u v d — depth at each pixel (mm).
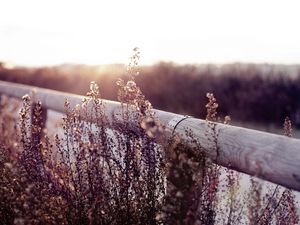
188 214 1713
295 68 18453
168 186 1921
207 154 2023
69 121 2361
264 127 16188
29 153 2361
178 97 19922
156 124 1915
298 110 17188
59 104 4055
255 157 1748
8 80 28750
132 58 2295
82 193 2188
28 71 29141
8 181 2346
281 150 1660
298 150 1598
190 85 19906
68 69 26078
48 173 2318
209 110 2088
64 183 2264
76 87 25469
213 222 2117
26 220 1936
